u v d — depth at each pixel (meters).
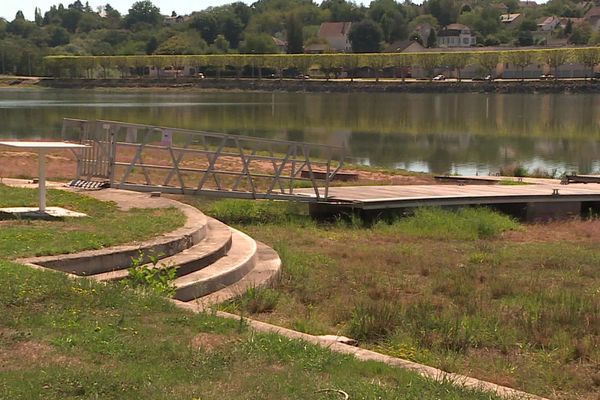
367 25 148.12
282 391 5.62
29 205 12.92
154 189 15.96
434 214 17.16
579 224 17.78
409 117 62.62
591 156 37.78
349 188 19.89
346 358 6.54
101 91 115.00
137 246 10.30
